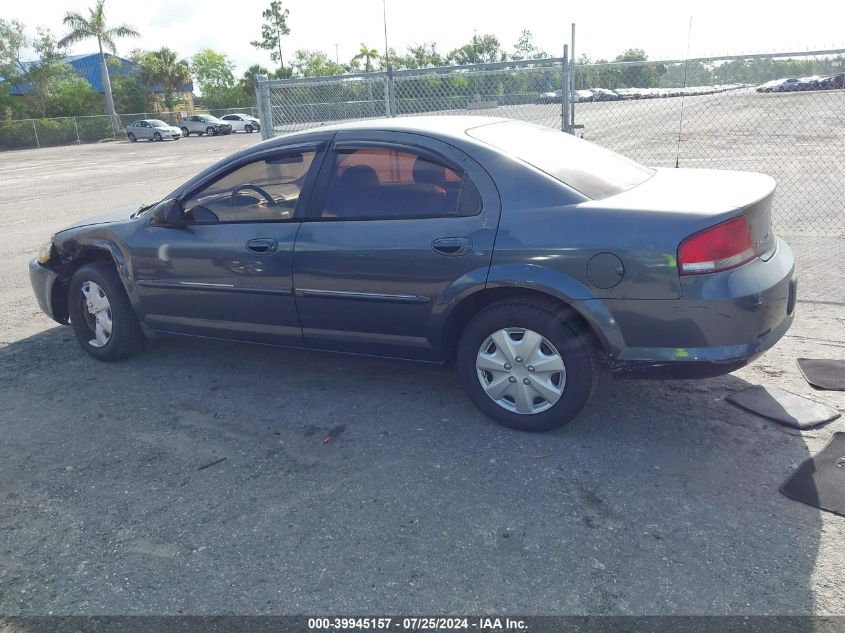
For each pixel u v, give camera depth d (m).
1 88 52.66
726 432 3.65
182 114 56.12
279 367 4.88
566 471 3.37
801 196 10.31
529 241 3.46
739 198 3.38
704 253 3.18
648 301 3.28
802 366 4.38
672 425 3.76
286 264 4.12
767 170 12.73
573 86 8.00
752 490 3.14
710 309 3.20
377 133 3.98
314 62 78.81
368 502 3.21
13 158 35.94
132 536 3.05
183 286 4.55
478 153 3.69
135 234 4.72
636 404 4.02
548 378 3.62
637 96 8.31
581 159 3.93
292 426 4.00
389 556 2.82
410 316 3.85
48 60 53.00
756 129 19.59
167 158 28.20
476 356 3.78
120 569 2.84
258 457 3.67
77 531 3.11
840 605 2.45
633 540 2.84
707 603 2.49
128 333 4.99
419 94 9.20
